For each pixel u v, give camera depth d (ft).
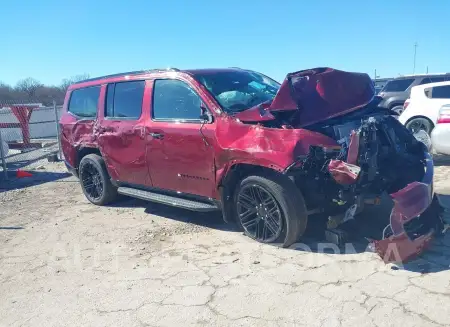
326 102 14.74
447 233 15.21
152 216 19.90
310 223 16.74
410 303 11.04
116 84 20.53
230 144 14.90
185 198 17.65
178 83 17.52
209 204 16.66
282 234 14.58
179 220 18.99
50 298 12.87
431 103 33.27
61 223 19.92
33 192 27.32
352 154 13.52
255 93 17.75
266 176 14.52
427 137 20.56
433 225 14.67
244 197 15.48
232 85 17.60
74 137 22.98
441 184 21.80
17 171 33.58
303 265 13.56
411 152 17.28
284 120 14.71
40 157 42.22
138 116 18.86
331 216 14.83
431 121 33.27
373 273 12.72
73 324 11.43
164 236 17.13
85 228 18.93
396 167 16.15
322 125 15.12
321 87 14.87
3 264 15.60
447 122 25.03
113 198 22.31
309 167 13.88
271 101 16.10
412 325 10.18
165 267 14.29
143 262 14.83
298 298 11.74
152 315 11.52
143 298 12.42
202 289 12.66
